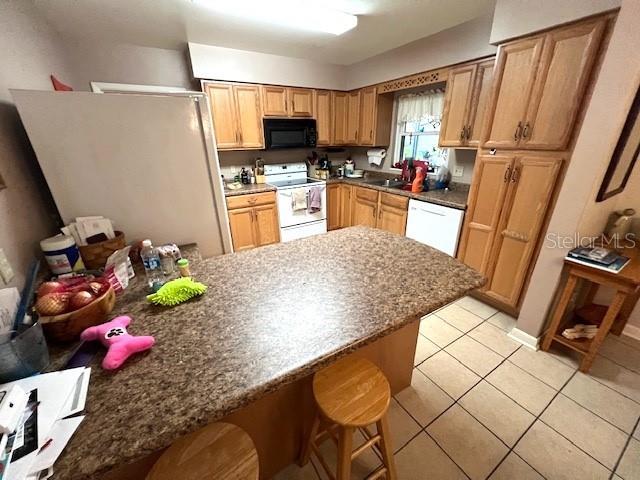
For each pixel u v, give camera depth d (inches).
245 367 25.8
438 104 117.1
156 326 32.0
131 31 91.4
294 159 155.8
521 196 73.5
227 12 77.8
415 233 107.3
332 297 37.2
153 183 54.5
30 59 60.2
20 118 46.1
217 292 39.2
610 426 52.7
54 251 41.6
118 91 106.3
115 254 40.8
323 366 26.9
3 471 17.3
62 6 71.7
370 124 136.4
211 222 62.9
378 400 35.0
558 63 61.1
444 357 70.1
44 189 52.7
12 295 27.4
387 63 117.7
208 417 21.6
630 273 54.9
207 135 56.6
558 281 65.5
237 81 116.3
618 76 49.7
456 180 113.9
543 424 53.3
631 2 46.2
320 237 60.5
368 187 128.0
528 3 61.8
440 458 48.1
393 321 32.0
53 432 20.0
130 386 24.1
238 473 27.9
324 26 87.1
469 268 44.8
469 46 88.3
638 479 44.6
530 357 69.8
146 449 19.4
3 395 20.6
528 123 68.4
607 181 58.3
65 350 28.7
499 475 45.6
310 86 132.6
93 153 48.2
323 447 50.3
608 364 66.7
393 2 74.5
